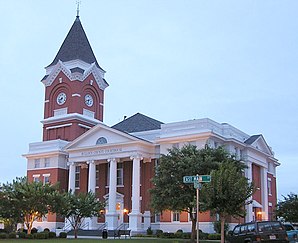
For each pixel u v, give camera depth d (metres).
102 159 54.03
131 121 60.38
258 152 55.19
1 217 44.81
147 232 48.78
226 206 25.66
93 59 70.38
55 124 66.00
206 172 33.34
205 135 47.09
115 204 52.03
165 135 50.53
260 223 24.62
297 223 48.31
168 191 33.53
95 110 68.44
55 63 69.62
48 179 60.53
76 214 44.75
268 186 60.19
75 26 71.25
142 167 53.47
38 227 58.78
